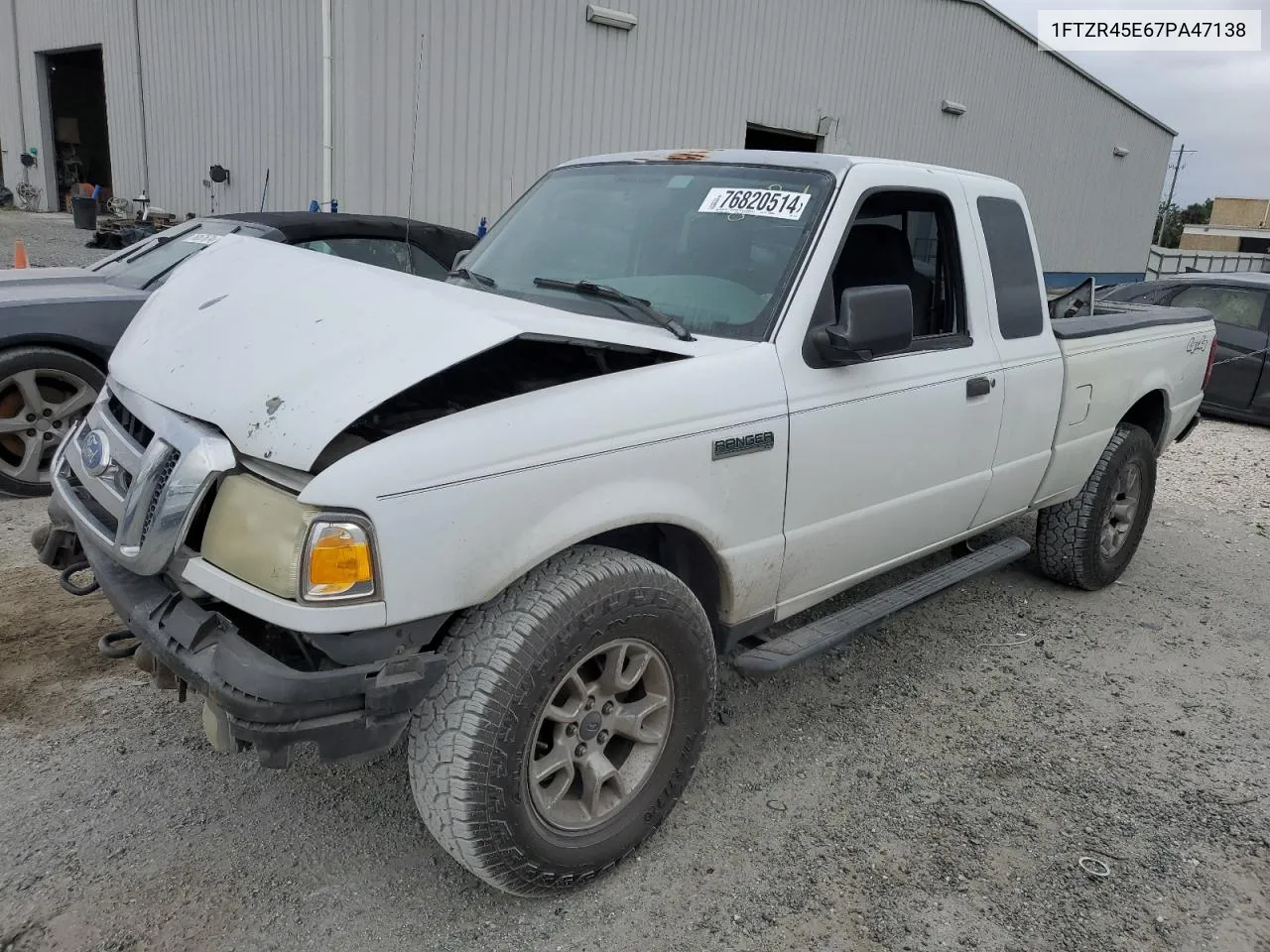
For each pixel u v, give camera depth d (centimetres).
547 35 1316
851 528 337
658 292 324
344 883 267
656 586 261
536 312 273
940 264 386
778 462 298
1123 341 480
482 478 227
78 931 242
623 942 251
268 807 296
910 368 348
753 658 313
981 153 2200
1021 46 2184
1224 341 1055
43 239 1692
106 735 327
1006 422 402
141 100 1814
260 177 1498
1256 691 421
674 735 279
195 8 1571
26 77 2302
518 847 242
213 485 234
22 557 461
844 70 1797
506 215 401
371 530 213
